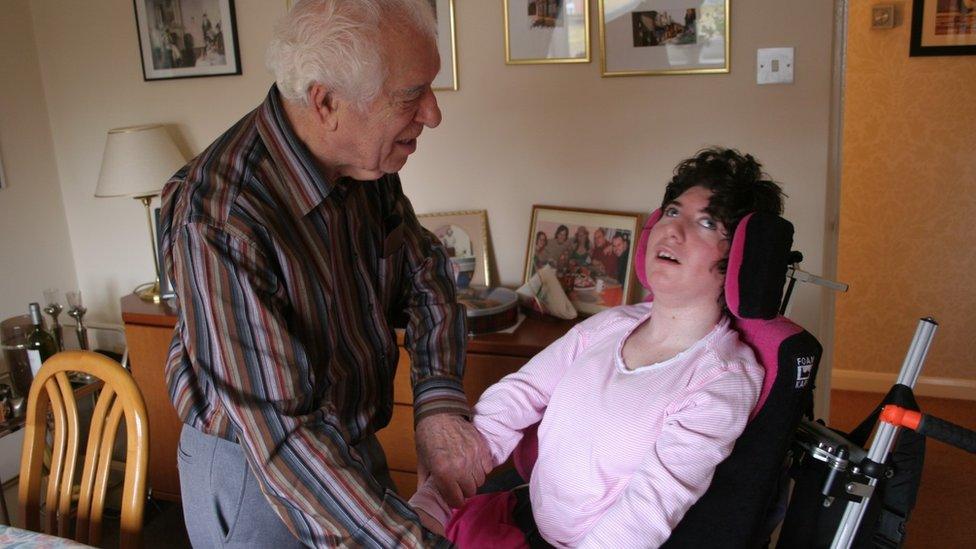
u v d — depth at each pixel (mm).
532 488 1369
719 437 1139
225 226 1041
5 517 2270
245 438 1073
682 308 1241
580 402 1304
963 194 3211
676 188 1276
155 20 2670
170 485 2516
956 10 3025
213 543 1272
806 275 1289
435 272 1523
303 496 1088
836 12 2107
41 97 2895
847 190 3354
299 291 1148
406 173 2570
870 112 3238
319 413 1137
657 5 2193
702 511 1177
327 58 1027
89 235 3027
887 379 3484
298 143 1138
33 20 2834
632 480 1162
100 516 1486
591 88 2318
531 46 2336
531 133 2412
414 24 1061
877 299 3436
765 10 2119
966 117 3129
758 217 1137
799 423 1226
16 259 2848
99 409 1502
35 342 2275
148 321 2373
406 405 2182
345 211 1256
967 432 1020
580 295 2379
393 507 1120
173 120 2779
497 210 2516
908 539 2451
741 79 2182
